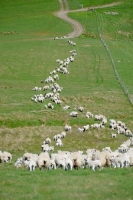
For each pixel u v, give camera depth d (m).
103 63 91.12
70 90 70.19
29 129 53.28
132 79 79.00
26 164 35.88
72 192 27.47
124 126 54.75
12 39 120.56
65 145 49.38
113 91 69.75
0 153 40.03
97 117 57.22
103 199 26.31
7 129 52.88
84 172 32.25
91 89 70.81
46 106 61.31
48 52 101.25
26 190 27.94
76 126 55.19
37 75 81.94
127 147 44.09
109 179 30.05
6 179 30.47
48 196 26.92
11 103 62.75
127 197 26.70
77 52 101.50
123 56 98.94
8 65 89.50
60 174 31.89
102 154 34.84
